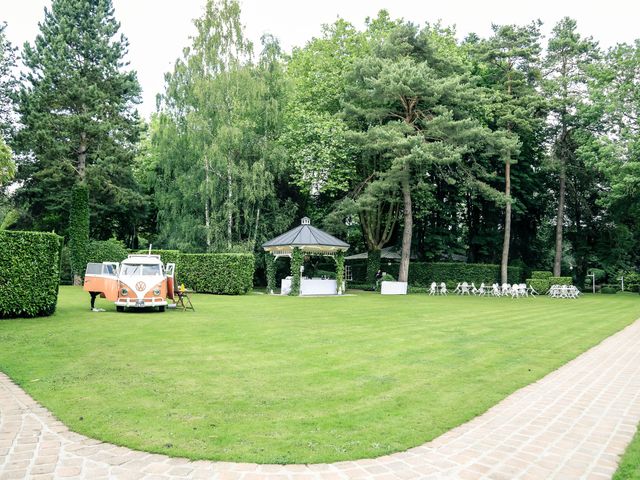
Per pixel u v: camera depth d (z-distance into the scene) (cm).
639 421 604
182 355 962
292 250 3112
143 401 646
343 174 3619
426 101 3384
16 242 1498
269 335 1237
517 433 554
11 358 920
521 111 3616
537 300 2945
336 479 427
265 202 3691
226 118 3300
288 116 3694
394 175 3225
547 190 4628
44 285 1558
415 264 4100
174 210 3478
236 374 805
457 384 764
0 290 1459
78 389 702
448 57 3541
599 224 4581
